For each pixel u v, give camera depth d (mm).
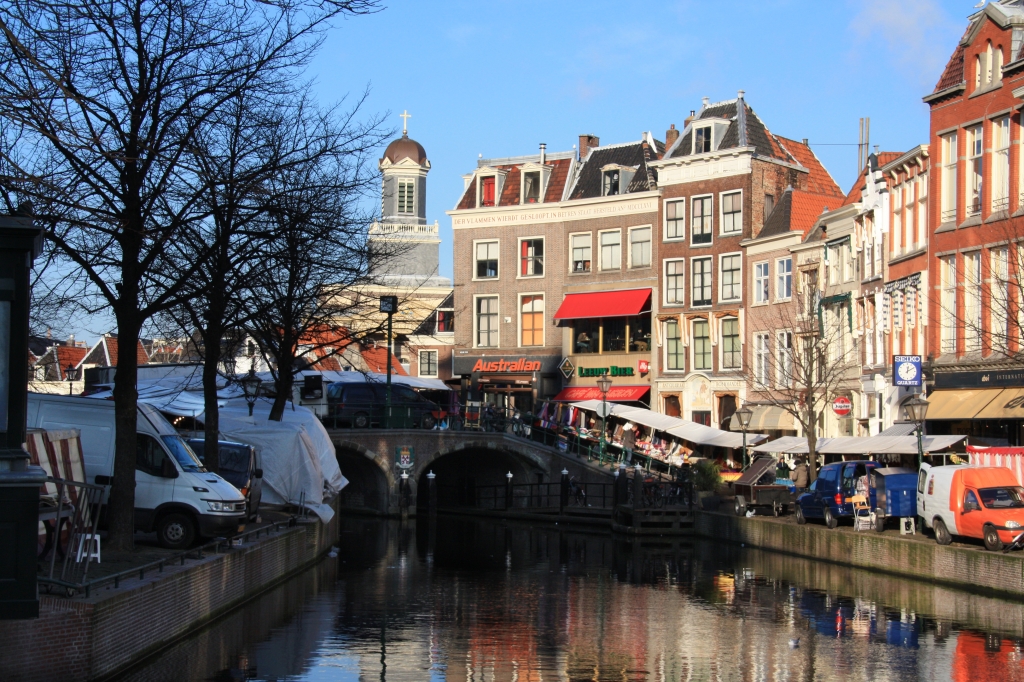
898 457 37312
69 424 22000
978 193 34781
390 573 27438
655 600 22906
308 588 24125
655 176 56969
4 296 11625
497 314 60562
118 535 19000
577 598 23234
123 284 18766
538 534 41000
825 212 46719
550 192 60000
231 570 19828
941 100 36219
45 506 15102
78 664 13055
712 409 53438
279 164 20891
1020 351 29375
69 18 14539
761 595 23656
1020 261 30094
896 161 39688
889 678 15570
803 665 16453
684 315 54594
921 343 37781
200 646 16781
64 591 13555
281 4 13305
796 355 42844
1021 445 32562
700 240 54344
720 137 54312
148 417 22000
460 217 61375
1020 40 32969
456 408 52812
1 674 12656
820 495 31312
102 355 72438
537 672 15883
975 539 25156
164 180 17828
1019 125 32344
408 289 76562
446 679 15359
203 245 20188
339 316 34375
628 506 40938
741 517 35625
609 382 48688
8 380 11664
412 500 48750
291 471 30781
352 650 17141
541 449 50531
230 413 32219
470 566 29328
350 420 49219
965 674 15805
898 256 39656
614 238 57438
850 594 23578
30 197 14867
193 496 21297
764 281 51500
